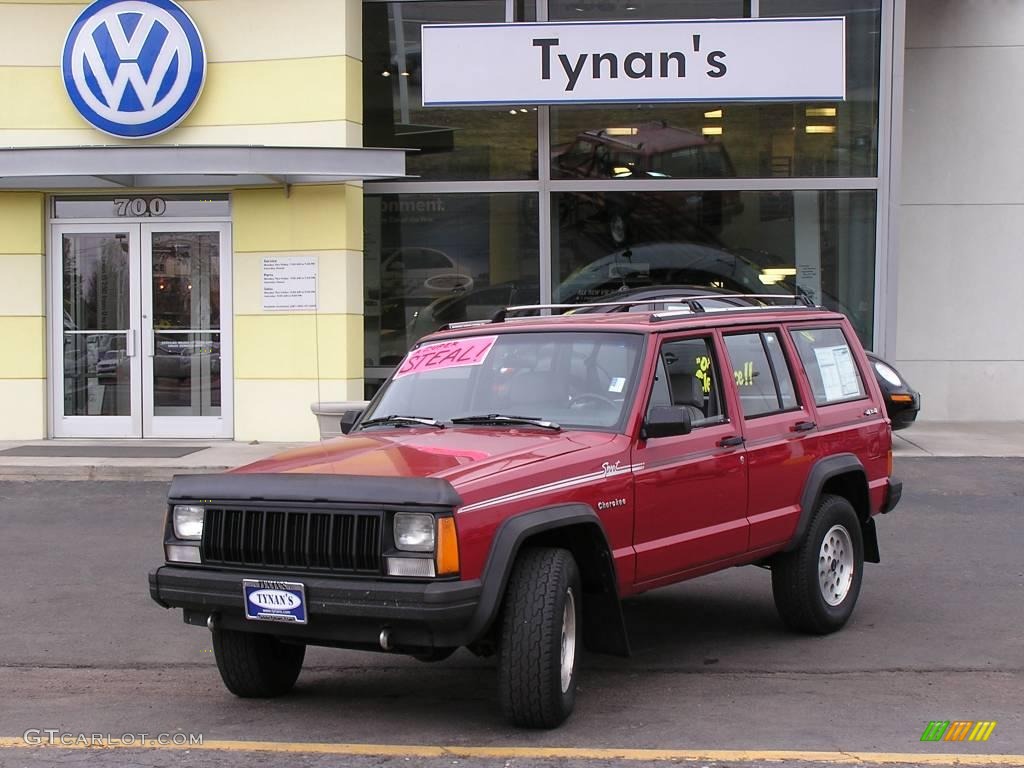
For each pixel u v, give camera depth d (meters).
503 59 15.70
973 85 18.59
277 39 15.30
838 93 15.44
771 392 7.27
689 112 16.62
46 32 15.49
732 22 15.46
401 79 16.72
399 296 16.97
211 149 14.10
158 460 13.84
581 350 6.58
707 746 5.49
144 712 6.16
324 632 5.37
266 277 15.33
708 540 6.55
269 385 15.38
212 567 5.61
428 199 16.88
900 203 17.47
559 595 5.46
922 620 7.89
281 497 5.45
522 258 16.81
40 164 14.18
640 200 16.75
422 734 5.71
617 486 5.97
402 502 5.23
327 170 14.29
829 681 6.61
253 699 6.38
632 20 15.85
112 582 9.08
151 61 15.20
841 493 7.94
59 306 15.76
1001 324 18.64
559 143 16.70
